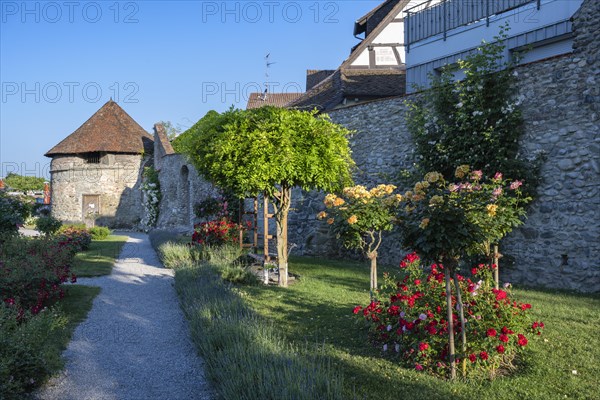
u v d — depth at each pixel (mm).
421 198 4336
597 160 7715
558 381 3910
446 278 4121
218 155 8125
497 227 5465
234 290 7266
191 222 22359
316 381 3490
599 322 5613
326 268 10531
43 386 4078
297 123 8164
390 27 15648
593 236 7734
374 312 4938
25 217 12414
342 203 6191
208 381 4137
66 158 30922
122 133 31031
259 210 15250
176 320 6348
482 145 8828
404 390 3793
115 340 5441
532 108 8461
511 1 10812
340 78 14805
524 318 4742
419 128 9953
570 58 8047
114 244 18250
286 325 5711
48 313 5672
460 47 11984
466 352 4094
